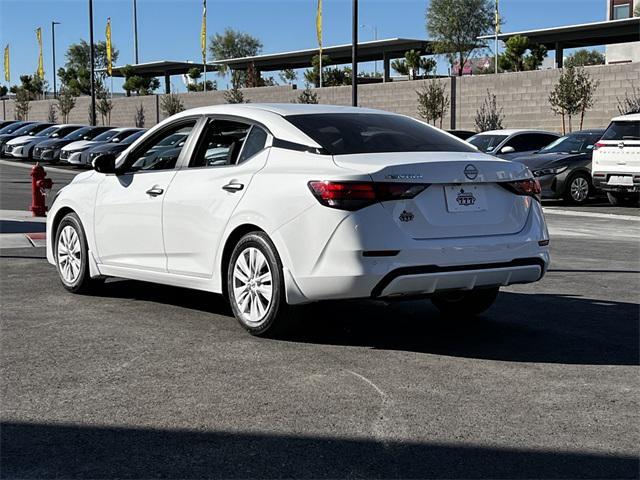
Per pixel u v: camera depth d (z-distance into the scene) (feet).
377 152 18.43
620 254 34.37
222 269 19.70
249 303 19.13
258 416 13.78
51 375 16.10
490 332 19.98
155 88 261.24
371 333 19.71
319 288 17.37
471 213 17.99
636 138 53.88
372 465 11.79
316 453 12.21
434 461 11.94
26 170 96.07
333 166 17.60
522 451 12.32
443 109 124.98
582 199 59.21
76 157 93.56
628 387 15.46
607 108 105.81
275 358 17.35
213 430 13.14
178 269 20.83
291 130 19.12
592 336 19.58
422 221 17.39
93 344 18.48
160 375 16.10
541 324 20.90
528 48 152.87
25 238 36.58
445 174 17.57
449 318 21.58
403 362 17.12
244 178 19.13
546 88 113.19
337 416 13.78
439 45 201.05
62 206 24.59
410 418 13.69
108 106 191.31
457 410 14.10
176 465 11.80
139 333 19.53
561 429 13.21
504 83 118.42
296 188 17.72
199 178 20.34
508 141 65.21
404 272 17.08
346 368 16.63
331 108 20.98
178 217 20.58
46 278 27.07
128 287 25.59
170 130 22.08
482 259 17.84
